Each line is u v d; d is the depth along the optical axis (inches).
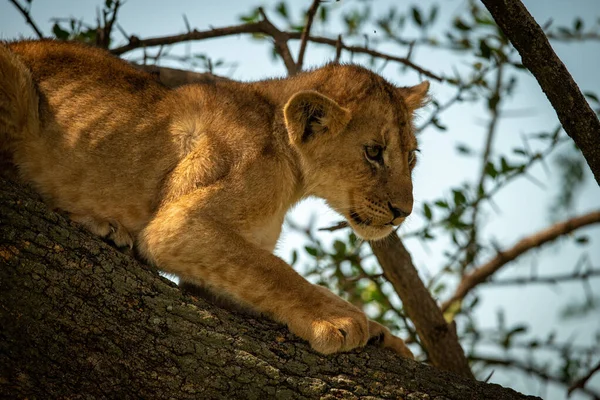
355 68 439.5
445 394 339.3
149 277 338.3
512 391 347.3
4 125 380.8
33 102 388.2
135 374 319.9
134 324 325.7
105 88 401.7
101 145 394.3
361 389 334.6
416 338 493.7
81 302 322.3
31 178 394.0
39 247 324.8
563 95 343.3
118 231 385.1
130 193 396.2
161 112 403.9
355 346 354.6
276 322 370.6
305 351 345.4
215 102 409.1
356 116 422.9
